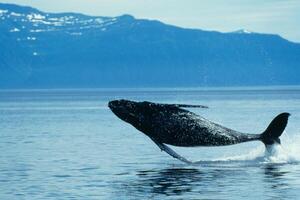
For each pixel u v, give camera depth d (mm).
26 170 104875
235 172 97938
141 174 98562
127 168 105875
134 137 170875
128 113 105750
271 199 77938
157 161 115000
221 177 93625
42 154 129000
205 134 104812
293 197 78812
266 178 92125
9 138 171875
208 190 84062
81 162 114688
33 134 186250
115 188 86625
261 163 106438
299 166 102438
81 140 162750
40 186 89188
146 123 105000
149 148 139375
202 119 105312
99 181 92562
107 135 179500
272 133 106438
